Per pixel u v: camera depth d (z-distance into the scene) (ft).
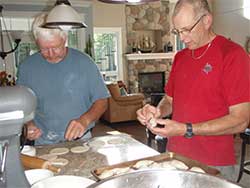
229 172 4.83
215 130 4.19
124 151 4.73
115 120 19.81
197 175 2.77
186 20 4.45
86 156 4.56
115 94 19.54
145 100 23.56
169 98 5.74
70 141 5.37
